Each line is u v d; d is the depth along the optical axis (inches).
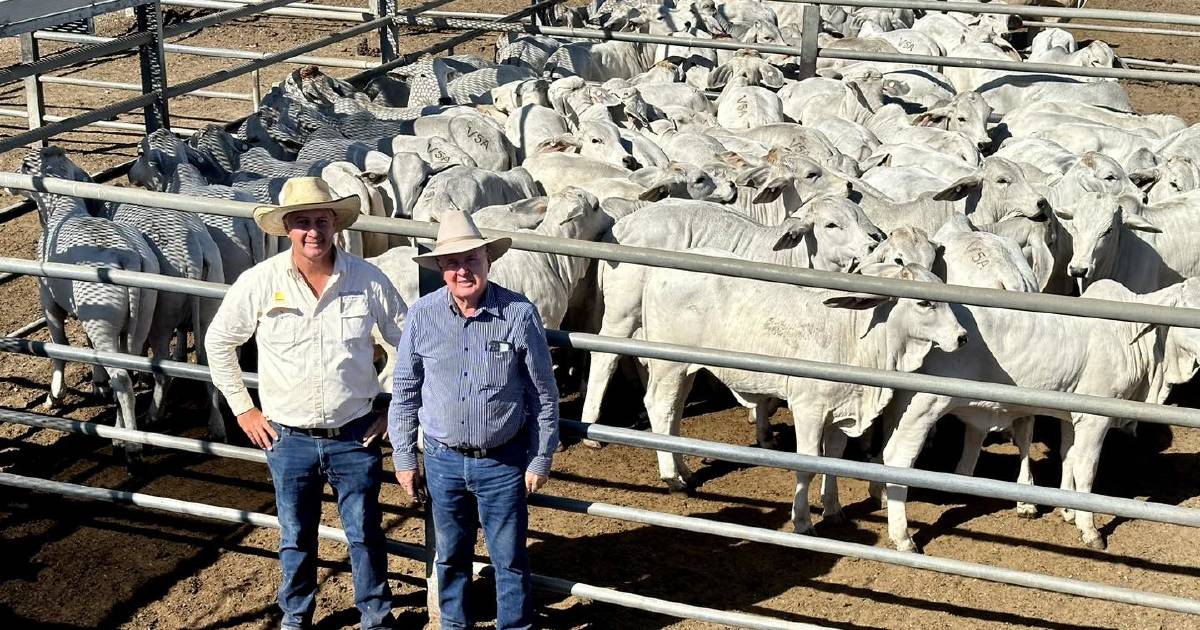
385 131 450.3
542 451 202.4
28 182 219.1
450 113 473.1
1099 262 345.1
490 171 381.4
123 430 242.2
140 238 299.9
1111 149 465.1
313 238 198.7
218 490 288.8
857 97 509.0
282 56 495.5
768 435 317.4
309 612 225.8
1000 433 338.6
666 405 292.7
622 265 305.3
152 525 272.5
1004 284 288.4
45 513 276.4
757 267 194.5
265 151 417.7
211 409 310.0
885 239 317.4
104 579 250.5
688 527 213.8
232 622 236.8
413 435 206.8
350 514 217.5
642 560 263.4
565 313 326.0
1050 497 195.2
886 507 293.7
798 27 725.3
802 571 261.3
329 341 204.7
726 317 278.5
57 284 298.4
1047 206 352.5
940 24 757.9
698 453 208.8
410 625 233.1
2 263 228.7
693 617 217.0
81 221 301.7
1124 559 271.4
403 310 211.3
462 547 213.9
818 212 319.9
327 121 464.4
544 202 321.7
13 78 336.2
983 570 205.3
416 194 373.7
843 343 268.4
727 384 287.3
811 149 410.3
